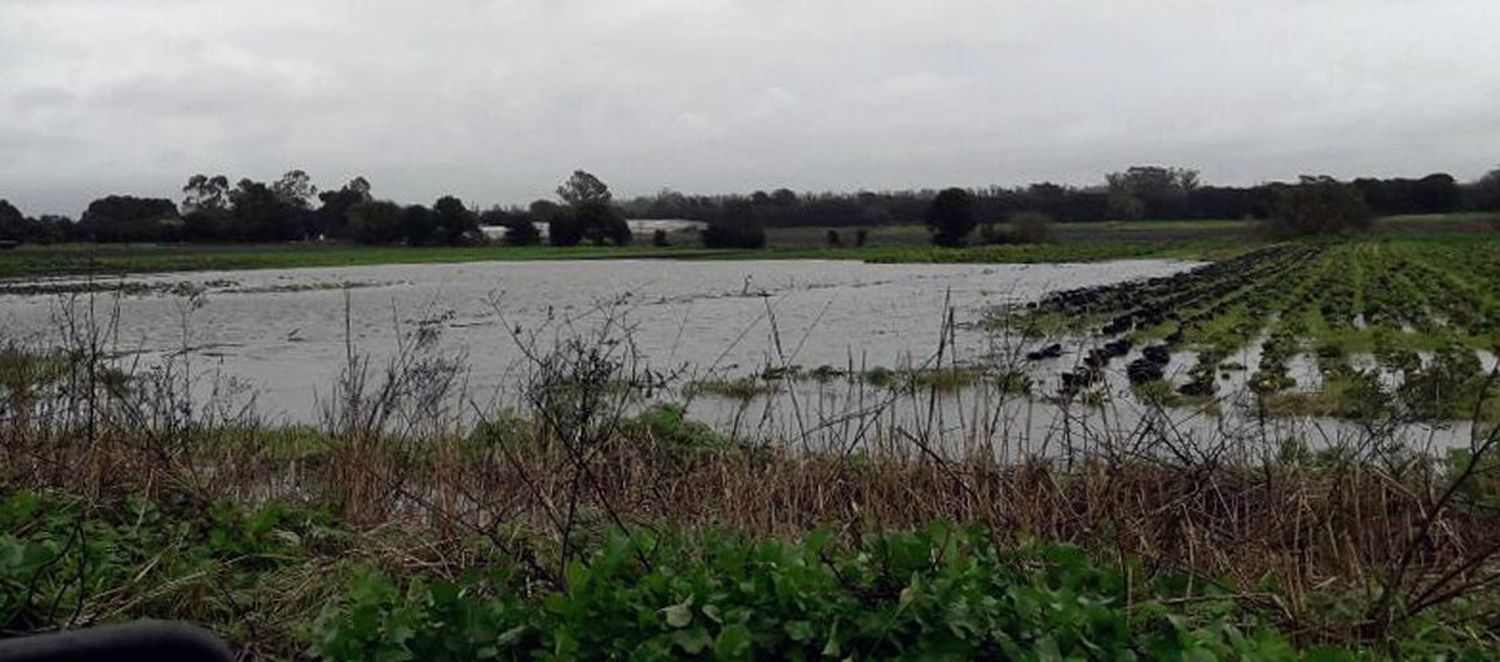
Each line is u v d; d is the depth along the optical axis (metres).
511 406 12.03
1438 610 5.65
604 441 8.06
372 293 50.78
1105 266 68.94
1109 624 4.76
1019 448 8.20
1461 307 32.12
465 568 6.08
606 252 100.19
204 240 108.50
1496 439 7.18
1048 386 13.91
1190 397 15.48
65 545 5.93
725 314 35.84
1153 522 6.73
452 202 114.88
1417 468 7.57
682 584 4.88
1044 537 6.69
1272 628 5.21
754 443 9.23
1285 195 100.12
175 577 5.98
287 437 10.74
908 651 4.65
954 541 5.18
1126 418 12.59
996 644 4.70
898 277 59.62
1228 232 109.38
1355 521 6.82
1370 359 21.38
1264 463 7.77
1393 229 104.25
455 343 25.95
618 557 5.09
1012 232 101.25
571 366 14.14
